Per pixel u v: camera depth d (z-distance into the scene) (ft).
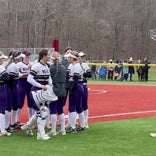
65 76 48.44
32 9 289.53
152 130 51.85
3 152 39.91
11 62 51.52
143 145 43.16
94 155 38.93
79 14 317.63
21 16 294.66
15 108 52.47
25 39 291.99
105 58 330.54
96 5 339.98
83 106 53.11
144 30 349.82
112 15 339.16
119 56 339.16
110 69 163.63
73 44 312.29
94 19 327.67
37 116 46.55
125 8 347.36
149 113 67.92
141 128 53.36
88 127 54.08
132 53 345.31
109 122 58.34
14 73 51.21
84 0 339.16
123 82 149.28
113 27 337.11
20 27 294.66
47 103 47.24
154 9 354.54
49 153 39.63
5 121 50.62
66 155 38.88
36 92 46.11
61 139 46.32
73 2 314.14
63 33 303.07
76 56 50.52
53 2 297.74
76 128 51.75
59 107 48.98
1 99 48.06
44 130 48.78
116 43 335.88
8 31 290.56
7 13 292.20
